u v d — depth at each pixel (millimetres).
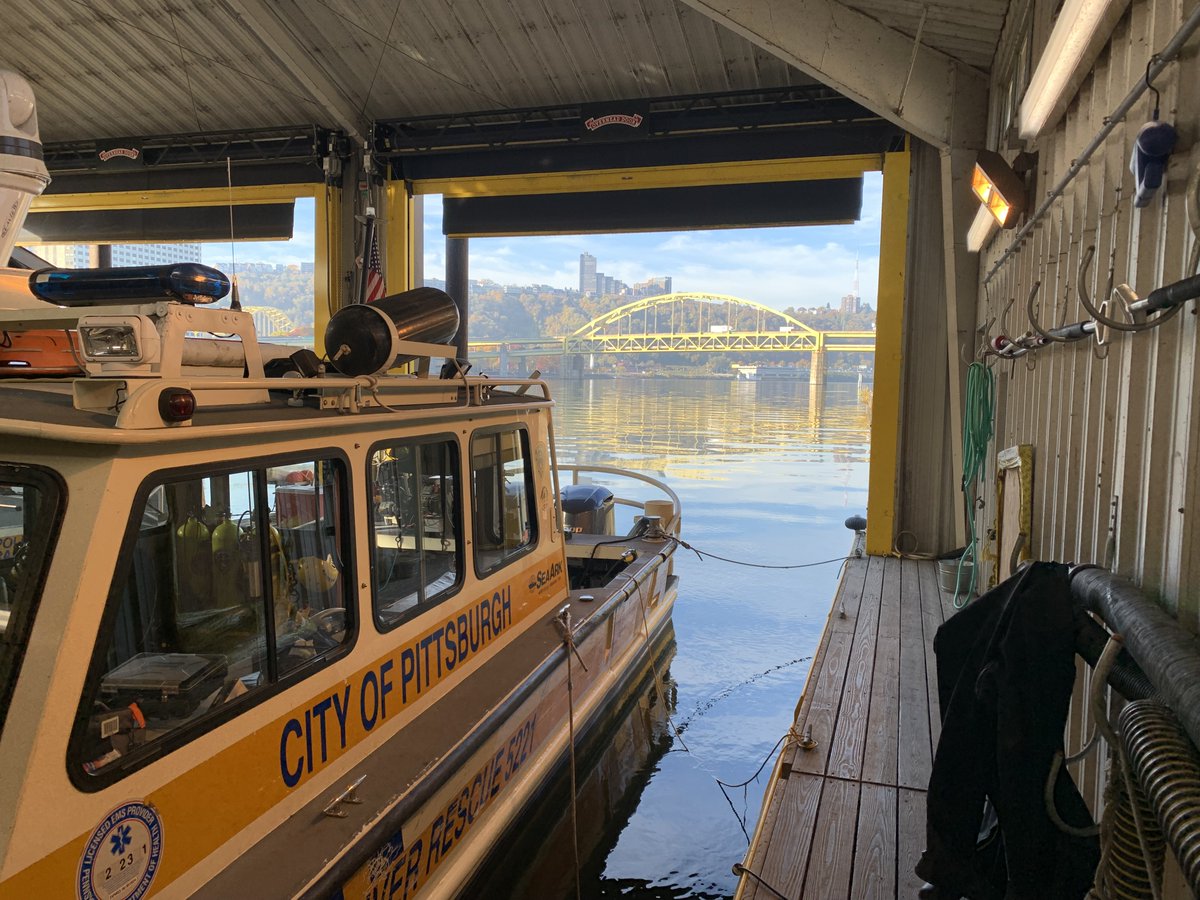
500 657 4184
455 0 9031
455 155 10898
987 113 7281
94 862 1982
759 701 6316
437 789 3023
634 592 5965
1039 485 4215
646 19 8914
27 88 3365
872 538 8922
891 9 6754
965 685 2635
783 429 33969
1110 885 2055
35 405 2188
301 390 2986
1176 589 2219
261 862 2436
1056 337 3436
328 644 2916
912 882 3061
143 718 2162
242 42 9898
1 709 1898
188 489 2332
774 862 3180
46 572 1962
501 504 4348
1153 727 1764
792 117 9477
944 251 8336
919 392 8867
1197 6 2104
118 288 2449
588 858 4312
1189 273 2098
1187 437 2178
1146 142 2232
